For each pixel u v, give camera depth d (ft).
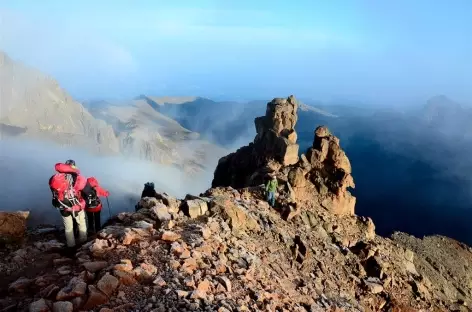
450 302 90.02
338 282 63.41
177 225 47.37
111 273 31.63
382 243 100.83
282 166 114.73
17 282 30.96
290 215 76.23
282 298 40.24
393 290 74.18
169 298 29.91
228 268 39.68
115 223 45.91
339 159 111.55
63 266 33.65
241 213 59.00
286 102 132.26
